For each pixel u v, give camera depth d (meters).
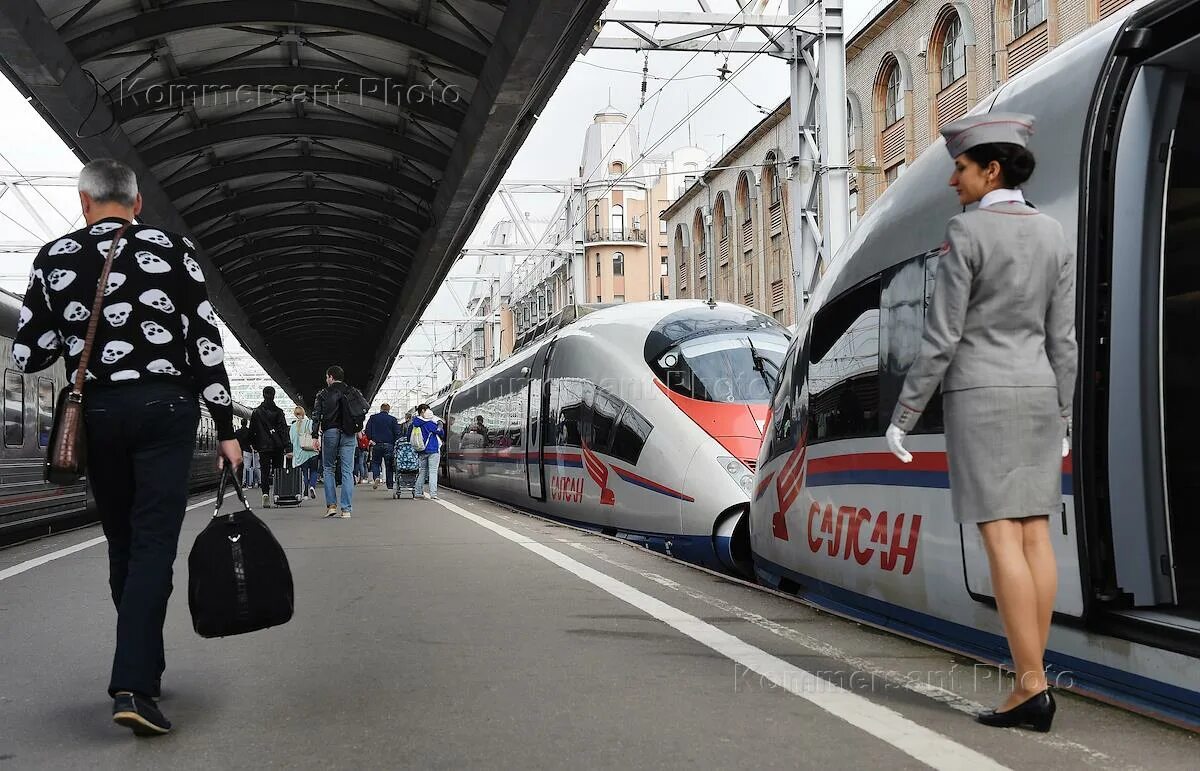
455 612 5.69
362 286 35.66
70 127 14.73
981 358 3.22
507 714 3.62
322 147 20.58
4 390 10.54
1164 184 3.87
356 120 18.91
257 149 20.44
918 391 3.23
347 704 3.81
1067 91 4.03
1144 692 3.51
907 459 3.29
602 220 59.12
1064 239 3.29
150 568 3.47
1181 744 3.09
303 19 13.81
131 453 3.61
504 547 8.98
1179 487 4.50
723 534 9.01
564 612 5.61
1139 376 3.78
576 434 11.99
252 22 13.73
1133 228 3.80
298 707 3.78
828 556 5.51
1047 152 4.03
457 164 17.72
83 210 3.85
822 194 15.79
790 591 6.29
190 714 3.72
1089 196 3.79
